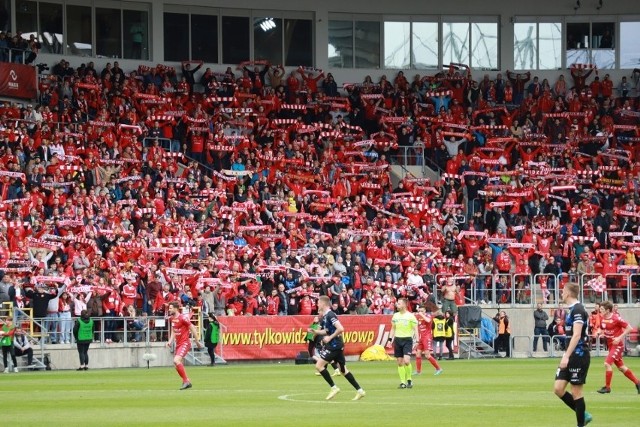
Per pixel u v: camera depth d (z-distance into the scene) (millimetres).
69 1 102500
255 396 44719
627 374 46188
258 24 111000
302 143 100062
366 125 106688
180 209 87062
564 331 87500
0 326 66062
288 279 82438
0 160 82312
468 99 110250
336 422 33281
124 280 75938
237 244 85938
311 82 107875
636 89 115062
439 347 82125
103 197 83312
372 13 114562
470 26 116625
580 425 29750
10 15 98688
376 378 57656
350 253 86125
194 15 108438
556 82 114312
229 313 79125
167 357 75188
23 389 49906
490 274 90125
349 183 97875
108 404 40938
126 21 105312
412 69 115188
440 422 33062
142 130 93875
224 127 100000
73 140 89812
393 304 85375
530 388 49188
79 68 95625
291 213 91000
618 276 93562
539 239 94625
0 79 86750
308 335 75188
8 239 75250
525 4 116750
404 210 96438
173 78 101750
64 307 72000
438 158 105375
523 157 105812
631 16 117625
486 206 99375
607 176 105438
